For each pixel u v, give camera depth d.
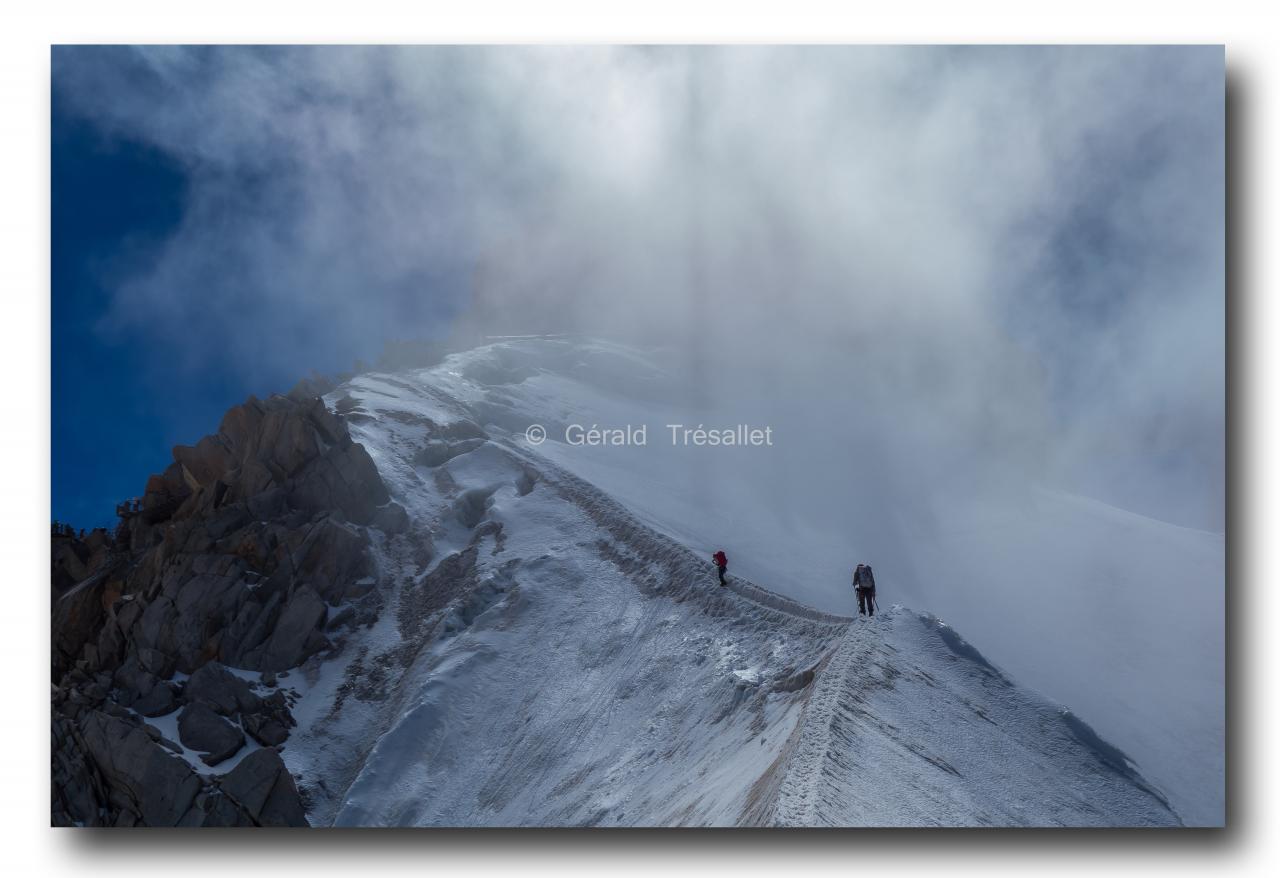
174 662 37.66
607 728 31.55
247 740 34.78
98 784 33.12
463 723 34.12
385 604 41.69
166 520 46.56
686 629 34.91
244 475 45.16
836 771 18.06
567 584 40.28
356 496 46.09
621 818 25.66
